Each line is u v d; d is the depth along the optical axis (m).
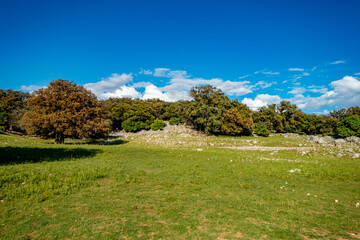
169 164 18.06
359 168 17.41
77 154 20.36
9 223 6.96
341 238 6.48
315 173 15.75
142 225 7.07
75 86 33.94
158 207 8.66
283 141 48.94
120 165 16.62
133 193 10.34
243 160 21.03
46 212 7.91
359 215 8.28
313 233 6.79
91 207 8.44
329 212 8.59
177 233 6.58
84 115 32.50
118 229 6.76
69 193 9.87
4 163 14.48
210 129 59.16
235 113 58.97
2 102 58.84
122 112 73.94
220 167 17.50
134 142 44.44
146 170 15.53
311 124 78.81
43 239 6.13
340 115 81.12
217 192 10.92
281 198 10.16
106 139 51.97
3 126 48.53
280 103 83.88
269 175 15.20
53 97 31.02
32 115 30.12
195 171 15.72
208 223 7.32
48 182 10.90
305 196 10.60
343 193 11.30
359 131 51.56
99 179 12.52
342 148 31.67
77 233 6.46
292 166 18.06
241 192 11.02
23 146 22.80
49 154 19.02
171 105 85.88
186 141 42.47
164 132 61.94
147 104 84.56
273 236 6.51
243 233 6.66
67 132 30.38
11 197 8.90
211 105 64.44
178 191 10.98
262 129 66.31
